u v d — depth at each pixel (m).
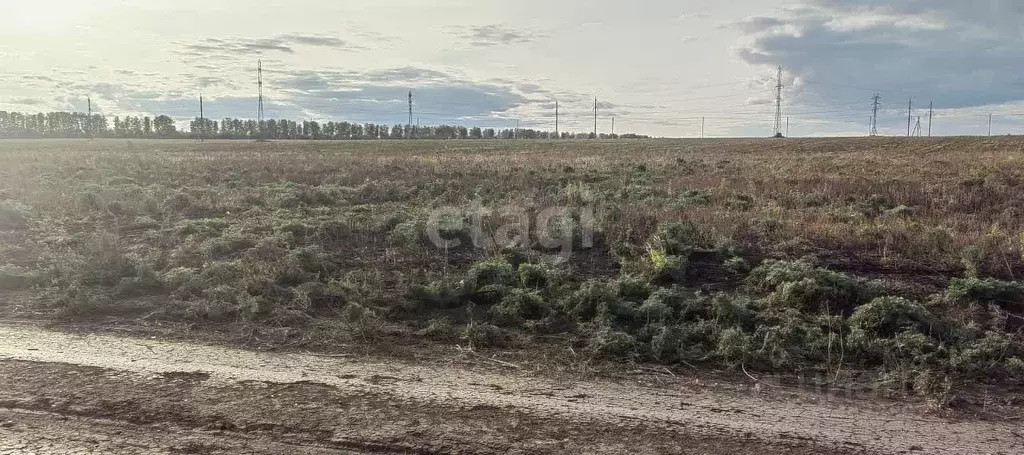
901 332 6.23
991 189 16.03
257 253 9.42
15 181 19.42
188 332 6.23
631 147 59.75
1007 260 8.92
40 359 5.33
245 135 137.75
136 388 4.75
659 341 5.90
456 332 6.40
